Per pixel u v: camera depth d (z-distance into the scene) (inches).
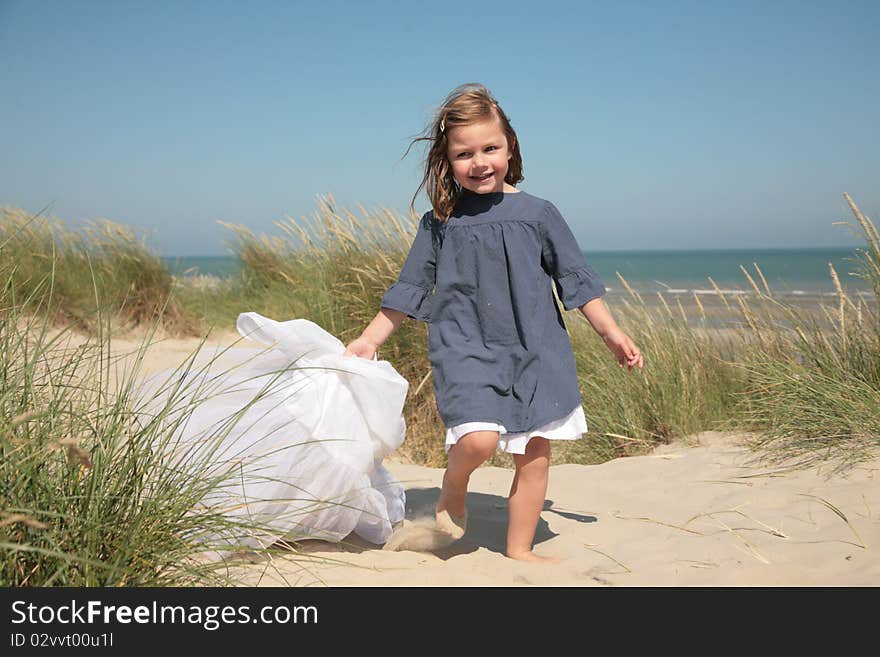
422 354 190.1
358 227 226.7
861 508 108.6
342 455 92.6
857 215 157.3
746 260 2866.6
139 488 73.6
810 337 166.7
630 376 183.3
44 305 196.5
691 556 96.2
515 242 97.2
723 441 159.9
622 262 3154.5
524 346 94.7
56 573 65.6
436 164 100.3
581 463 173.9
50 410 73.1
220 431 91.8
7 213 266.4
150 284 287.7
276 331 103.3
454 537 95.5
